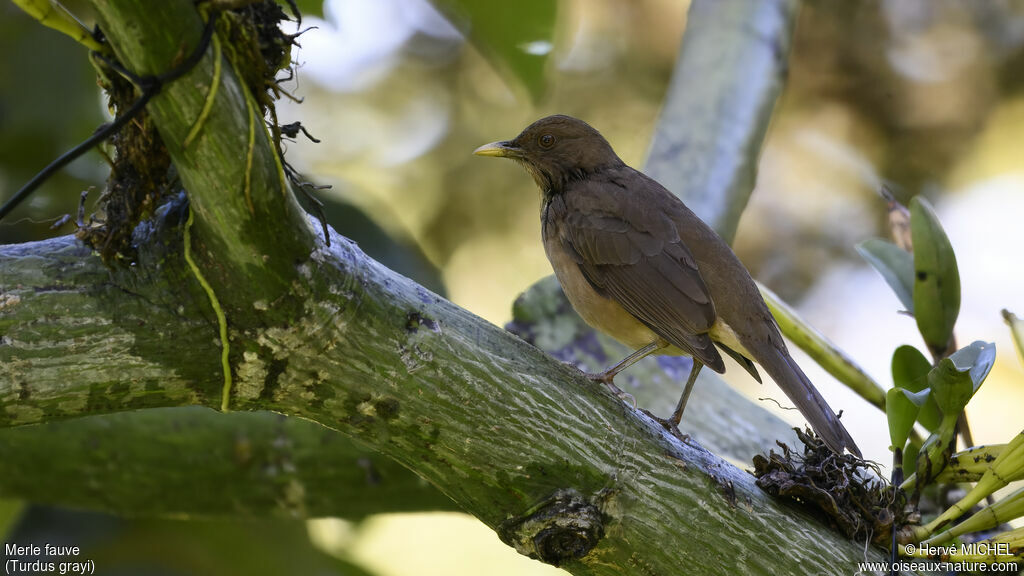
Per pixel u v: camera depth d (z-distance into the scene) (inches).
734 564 277.3
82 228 242.5
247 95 226.1
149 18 209.5
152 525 471.5
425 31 655.1
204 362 251.4
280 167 235.6
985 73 636.1
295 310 249.3
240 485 400.5
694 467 283.6
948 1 637.3
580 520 270.1
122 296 244.8
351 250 263.4
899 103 644.7
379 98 655.8
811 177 655.8
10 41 458.6
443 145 652.1
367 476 399.9
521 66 440.8
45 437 389.4
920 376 328.8
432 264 493.4
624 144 657.6
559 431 273.0
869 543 288.7
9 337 239.3
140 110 227.1
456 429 267.1
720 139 455.2
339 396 262.4
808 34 647.1
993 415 637.9
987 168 641.6
